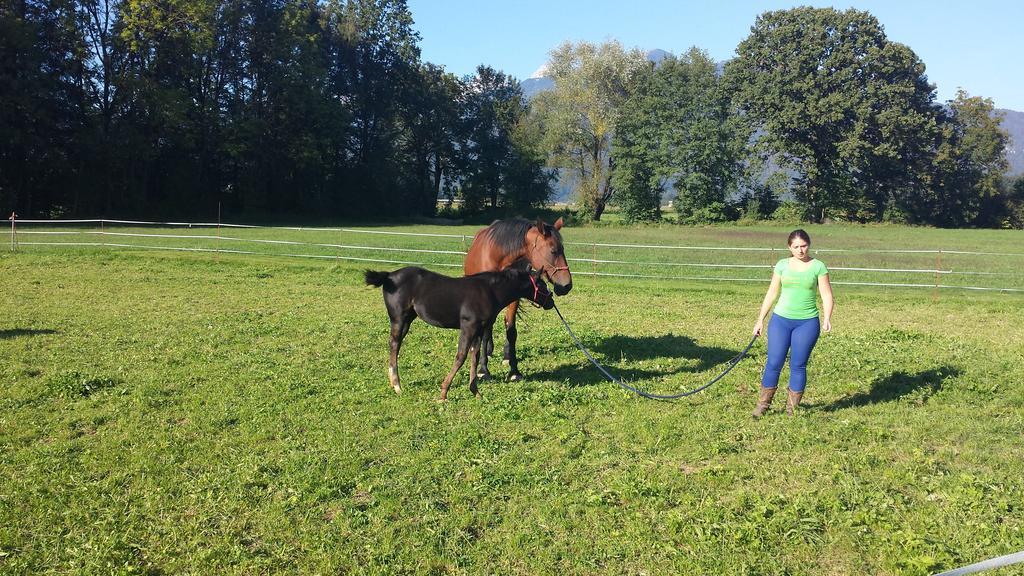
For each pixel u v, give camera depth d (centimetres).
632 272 2181
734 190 5944
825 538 481
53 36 4188
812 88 5547
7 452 616
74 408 732
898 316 1442
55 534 481
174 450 624
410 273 784
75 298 1441
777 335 719
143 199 4862
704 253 2955
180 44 4562
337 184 6328
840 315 1456
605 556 461
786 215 5878
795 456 622
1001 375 878
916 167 5750
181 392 797
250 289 1650
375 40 6272
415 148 6956
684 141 5872
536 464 598
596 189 6481
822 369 921
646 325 1278
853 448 643
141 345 1023
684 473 591
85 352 973
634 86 6203
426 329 1180
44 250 2214
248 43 5166
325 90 5972
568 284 870
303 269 1998
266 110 5425
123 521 496
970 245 3688
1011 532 478
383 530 491
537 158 6656
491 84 7162
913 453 623
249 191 5534
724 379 881
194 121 4800
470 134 6988
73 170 4462
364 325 1211
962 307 1566
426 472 583
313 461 600
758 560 454
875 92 5416
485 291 771
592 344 1086
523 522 503
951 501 521
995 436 666
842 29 5559
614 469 597
